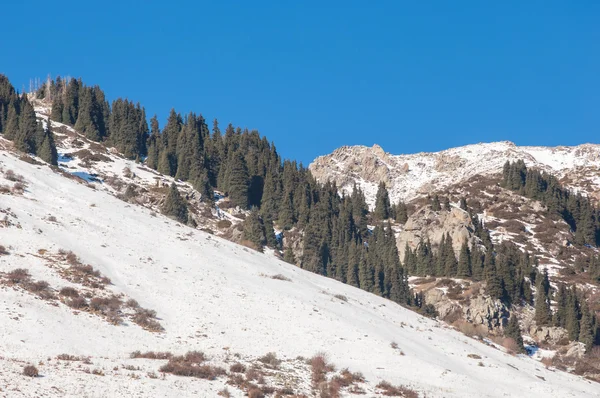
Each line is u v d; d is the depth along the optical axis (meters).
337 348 70.31
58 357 49.16
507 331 121.06
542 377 84.94
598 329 128.12
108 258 82.12
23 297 60.84
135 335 61.41
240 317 74.06
